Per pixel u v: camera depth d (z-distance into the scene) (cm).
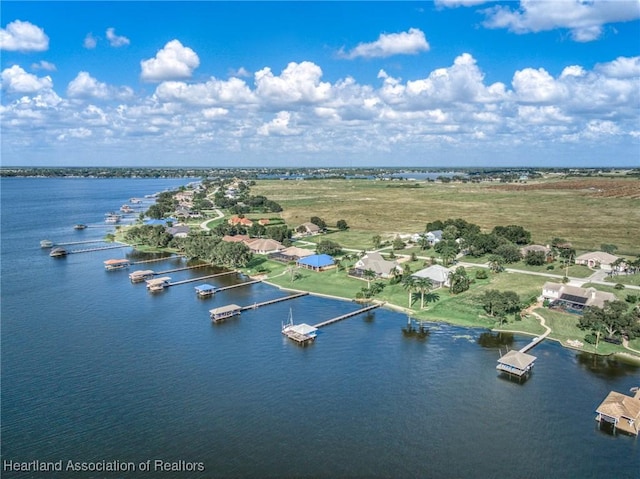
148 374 8181
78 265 16650
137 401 7281
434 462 5916
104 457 5962
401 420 6831
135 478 5584
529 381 8006
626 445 6278
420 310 11512
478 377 8169
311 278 14675
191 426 6638
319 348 9400
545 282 13350
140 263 17075
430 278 13325
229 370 8381
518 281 13525
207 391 7619
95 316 11188
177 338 9856
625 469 5812
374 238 18975
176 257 18250
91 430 6519
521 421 6812
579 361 8769
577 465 5884
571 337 9775
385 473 5712
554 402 7331
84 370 8294
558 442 6341
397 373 8312
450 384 7919
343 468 5794
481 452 6116
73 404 7169
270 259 17225
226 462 5888
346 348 9406
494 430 6594
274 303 12381
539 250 16050
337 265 15512
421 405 7244
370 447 6206
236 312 11431
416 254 17412
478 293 12475
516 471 5759
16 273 15338
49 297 12669
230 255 15950
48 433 6438
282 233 19775
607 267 14800
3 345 9356
